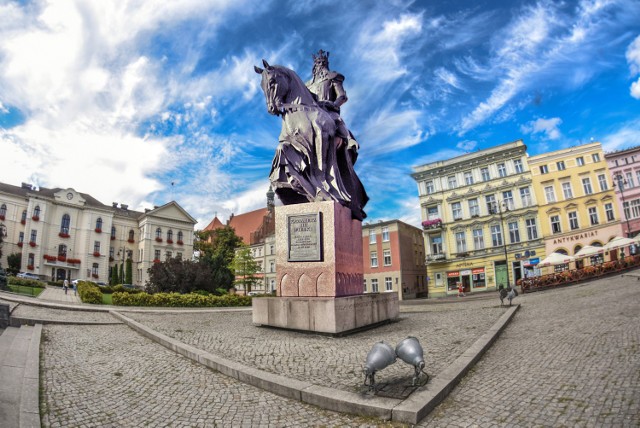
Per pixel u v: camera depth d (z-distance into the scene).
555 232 39.00
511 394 4.41
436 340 7.54
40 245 57.75
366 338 7.95
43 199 59.12
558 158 39.66
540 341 7.21
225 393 4.84
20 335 8.66
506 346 7.13
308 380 5.01
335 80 11.91
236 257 48.44
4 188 58.00
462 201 43.81
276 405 4.42
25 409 4.14
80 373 5.81
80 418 4.11
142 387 5.12
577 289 21.25
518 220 40.62
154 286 26.67
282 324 9.04
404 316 12.59
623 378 4.53
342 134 10.93
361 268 10.35
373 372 4.35
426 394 4.25
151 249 66.69
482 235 42.28
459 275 42.91
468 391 4.64
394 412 3.85
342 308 8.39
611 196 37.16
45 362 6.48
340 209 9.53
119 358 6.79
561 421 3.60
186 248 70.56
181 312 16.23
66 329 10.19
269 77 10.58
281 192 10.34
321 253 9.09
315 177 9.91
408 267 49.16
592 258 36.81
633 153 38.12
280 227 9.69
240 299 23.73
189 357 6.71
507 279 39.94
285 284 9.41
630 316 8.67
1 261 53.62
